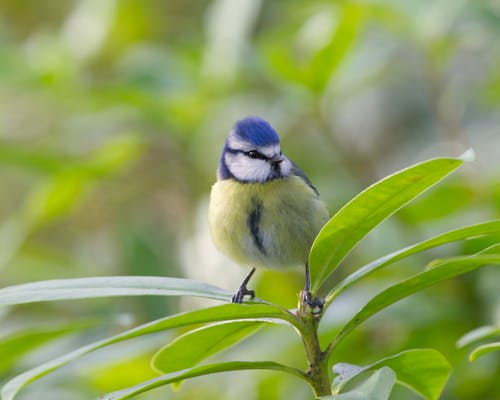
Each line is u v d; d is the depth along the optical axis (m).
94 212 13.64
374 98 13.36
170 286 5.02
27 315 10.80
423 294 8.53
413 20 10.45
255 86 12.11
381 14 10.39
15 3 15.28
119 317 7.25
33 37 15.14
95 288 4.91
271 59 10.33
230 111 11.75
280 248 7.99
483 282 8.51
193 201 11.98
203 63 11.28
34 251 12.10
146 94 11.30
